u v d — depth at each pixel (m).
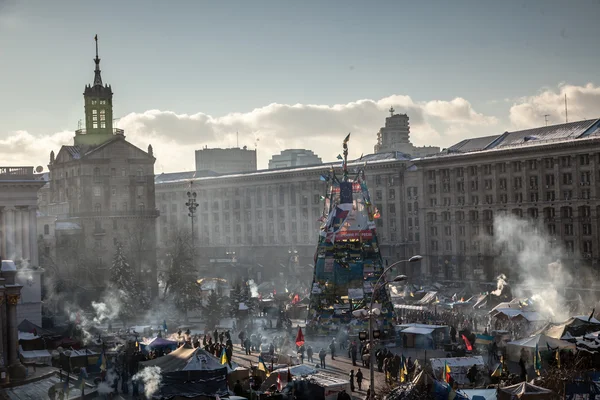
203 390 57.25
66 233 153.50
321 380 58.38
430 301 113.88
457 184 176.62
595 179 151.12
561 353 66.19
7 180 105.94
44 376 69.25
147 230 160.88
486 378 61.41
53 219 143.62
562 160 157.12
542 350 66.75
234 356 84.00
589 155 152.25
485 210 171.00
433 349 85.31
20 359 73.06
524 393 49.09
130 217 160.12
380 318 92.38
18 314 104.56
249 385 60.00
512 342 73.44
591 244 152.50
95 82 170.00
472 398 50.50
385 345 89.50
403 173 186.62
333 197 96.12
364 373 73.56
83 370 69.75
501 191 168.38
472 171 173.88
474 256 172.75
